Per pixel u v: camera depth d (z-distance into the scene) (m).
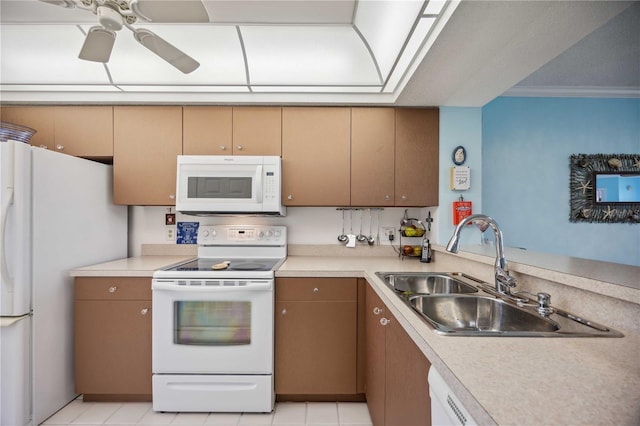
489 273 1.54
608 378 0.61
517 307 1.13
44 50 1.94
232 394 1.80
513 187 2.84
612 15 1.23
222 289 1.77
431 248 2.29
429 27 1.39
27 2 1.63
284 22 1.76
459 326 1.28
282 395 1.94
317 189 2.23
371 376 1.69
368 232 2.56
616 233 2.87
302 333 1.90
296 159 2.23
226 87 2.12
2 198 1.57
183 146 2.22
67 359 1.87
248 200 2.12
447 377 0.65
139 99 2.17
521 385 0.58
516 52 1.51
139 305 1.88
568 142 2.88
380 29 1.69
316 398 1.95
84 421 1.73
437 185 2.25
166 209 2.54
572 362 0.68
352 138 2.24
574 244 2.86
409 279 1.77
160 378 1.79
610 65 2.43
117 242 2.36
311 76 2.05
